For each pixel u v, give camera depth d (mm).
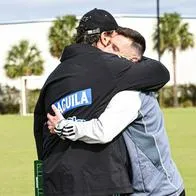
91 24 4109
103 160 3848
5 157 18219
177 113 46219
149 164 3906
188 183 12234
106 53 4031
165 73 4012
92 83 3912
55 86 4004
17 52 64438
